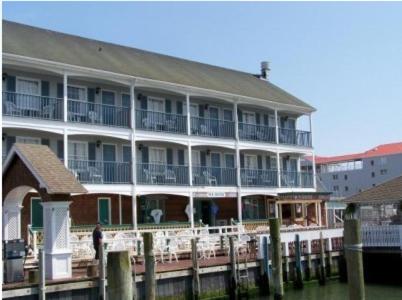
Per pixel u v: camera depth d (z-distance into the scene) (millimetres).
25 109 28641
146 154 35000
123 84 32469
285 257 26312
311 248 27953
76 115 30625
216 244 26719
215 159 38906
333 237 28969
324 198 42688
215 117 39031
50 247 19234
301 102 44125
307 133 43375
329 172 91312
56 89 31062
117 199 33312
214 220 38281
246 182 38125
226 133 37438
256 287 24609
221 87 37938
